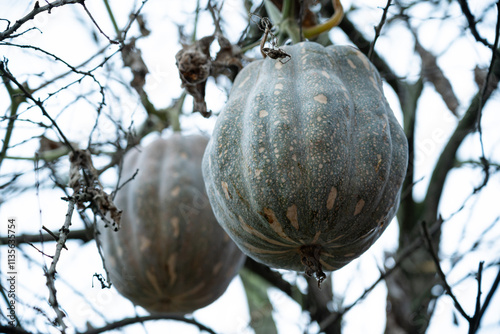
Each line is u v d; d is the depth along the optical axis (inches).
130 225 167.8
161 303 169.9
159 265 164.4
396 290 185.3
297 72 125.2
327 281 185.6
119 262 166.2
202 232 166.4
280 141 114.1
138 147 183.6
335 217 114.0
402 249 191.9
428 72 198.5
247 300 196.1
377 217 116.9
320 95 118.5
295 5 156.6
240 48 163.3
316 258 118.0
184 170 172.9
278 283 194.9
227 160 118.4
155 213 167.2
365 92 125.3
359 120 120.1
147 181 170.7
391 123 124.3
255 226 117.2
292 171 112.9
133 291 167.2
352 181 114.4
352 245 120.0
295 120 116.1
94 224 131.5
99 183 133.6
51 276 106.4
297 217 113.7
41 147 179.0
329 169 112.7
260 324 188.1
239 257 173.5
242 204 116.6
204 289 167.9
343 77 127.7
